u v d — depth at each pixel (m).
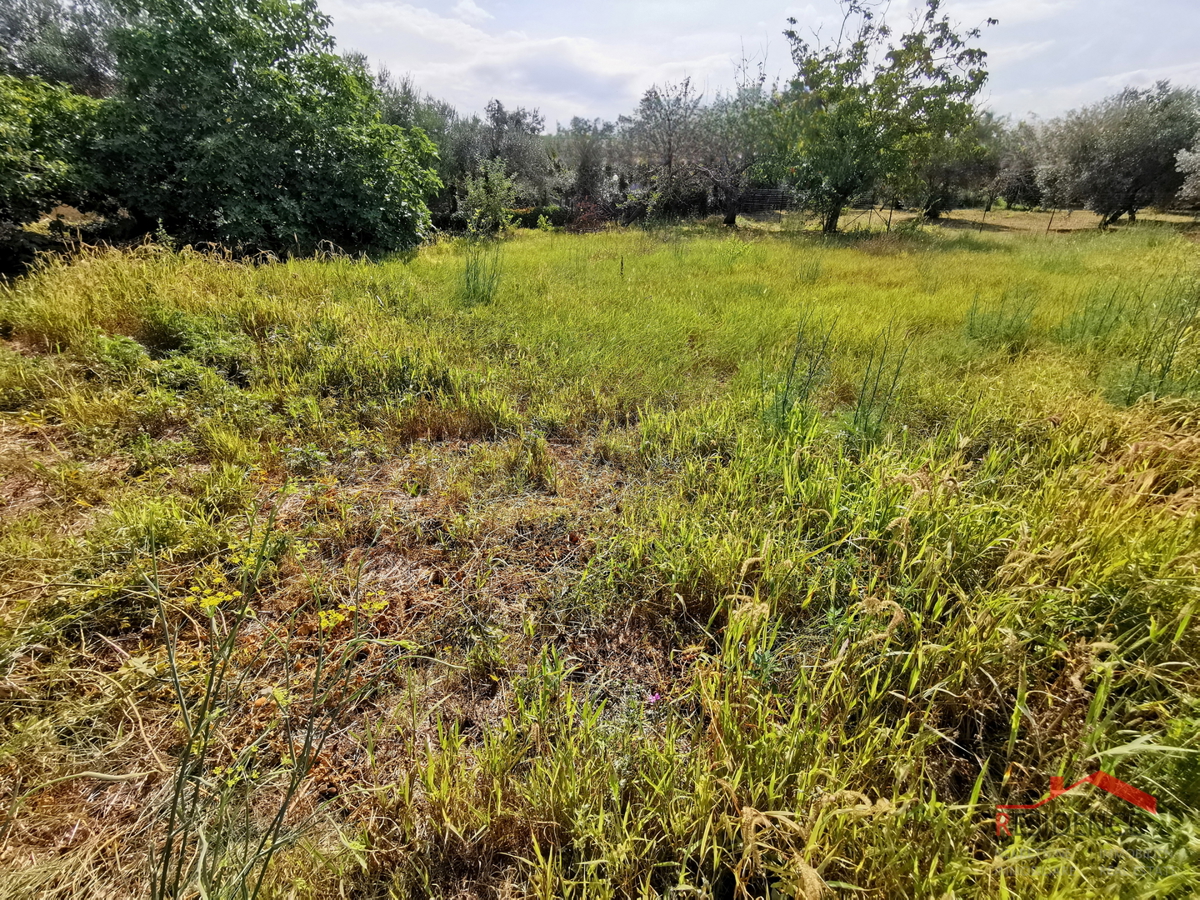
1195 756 1.40
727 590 2.31
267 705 1.83
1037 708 1.75
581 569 2.52
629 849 1.41
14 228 7.50
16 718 1.69
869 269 9.27
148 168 8.42
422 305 5.89
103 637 1.99
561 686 1.99
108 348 3.74
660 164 21.05
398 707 1.88
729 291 7.24
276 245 9.12
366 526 2.71
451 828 1.46
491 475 3.15
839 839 1.39
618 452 3.44
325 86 9.61
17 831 1.46
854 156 16.39
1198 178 17.02
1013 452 3.18
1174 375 3.63
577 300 6.42
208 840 1.44
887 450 3.14
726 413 3.72
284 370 4.07
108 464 2.93
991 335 5.18
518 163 22.02
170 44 8.16
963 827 1.41
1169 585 1.88
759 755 1.58
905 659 1.90
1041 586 1.98
